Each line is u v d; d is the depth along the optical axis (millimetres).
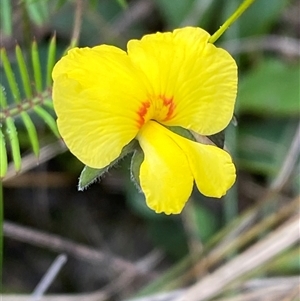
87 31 152
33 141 112
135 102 94
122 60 94
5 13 124
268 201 146
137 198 149
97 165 93
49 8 147
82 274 155
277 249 135
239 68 159
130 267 148
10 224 139
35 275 153
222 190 96
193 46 96
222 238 145
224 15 155
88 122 92
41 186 153
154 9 160
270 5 157
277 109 150
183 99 97
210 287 134
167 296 134
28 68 140
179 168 94
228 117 97
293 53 160
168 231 152
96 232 157
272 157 151
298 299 133
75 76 92
